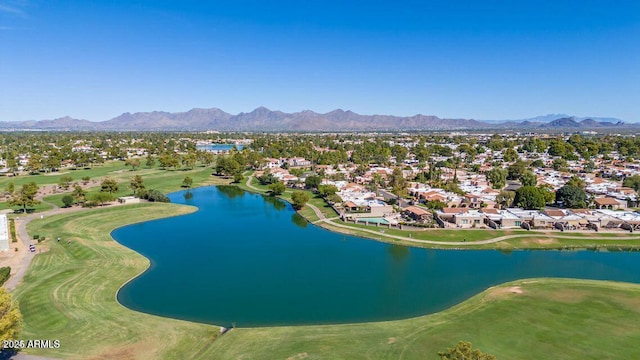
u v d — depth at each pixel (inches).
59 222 4891.7
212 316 2731.3
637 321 2539.4
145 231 4958.2
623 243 4288.9
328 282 3363.7
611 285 3154.5
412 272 3590.1
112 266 3533.5
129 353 2183.8
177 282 3341.5
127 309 2751.0
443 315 2691.9
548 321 2551.7
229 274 3538.4
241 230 5039.4
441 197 6097.4
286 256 4033.0
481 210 5201.8
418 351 2199.8
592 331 2415.1
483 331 2432.3
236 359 2130.9
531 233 4566.9
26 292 2827.3
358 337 2373.3
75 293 2908.5
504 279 3410.4
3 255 3654.0
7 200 6161.4
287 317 2721.5
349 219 5310.0
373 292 3159.5
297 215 5880.9
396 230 4790.8
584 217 4869.6
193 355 2181.3
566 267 3683.6
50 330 2400.3
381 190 7450.8
